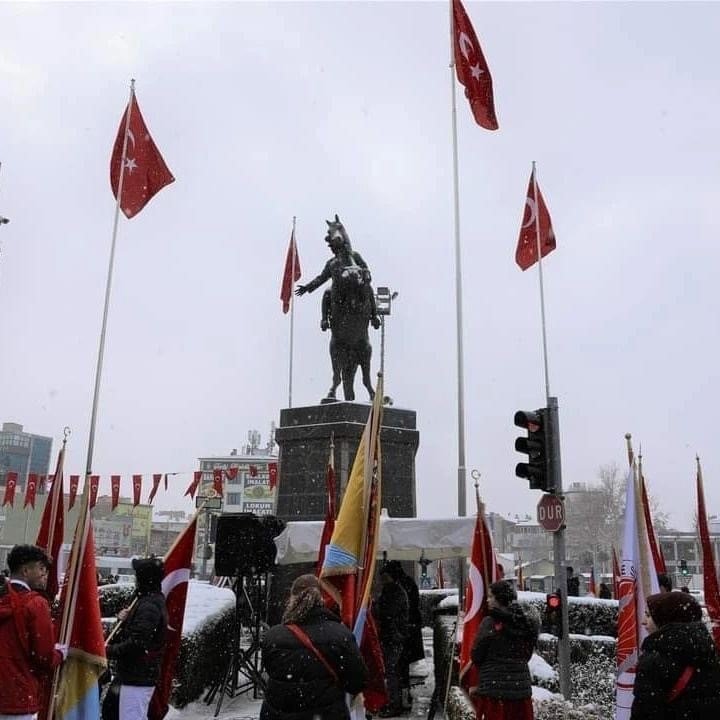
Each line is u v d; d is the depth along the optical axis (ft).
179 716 31.76
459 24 51.55
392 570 35.06
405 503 54.70
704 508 35.37
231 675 36.63
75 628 20.10
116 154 33.86
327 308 59.26
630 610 25.46
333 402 56.54
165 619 22.39
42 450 407.64
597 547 224.33
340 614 20.58
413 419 57.31
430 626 70.44
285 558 37.42
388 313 58.85
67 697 19.63
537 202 54.95
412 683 44.34
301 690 15.42
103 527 292.61
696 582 225.76
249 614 39.93
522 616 20.98
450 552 39.50
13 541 204.03
